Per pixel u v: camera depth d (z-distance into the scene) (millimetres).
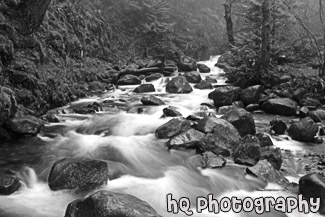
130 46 19031
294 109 9188
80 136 7309
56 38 11328
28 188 4988
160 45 19375
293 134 7406
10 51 8242
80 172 4957
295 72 12148
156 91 12430
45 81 9023
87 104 9945
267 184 5250
